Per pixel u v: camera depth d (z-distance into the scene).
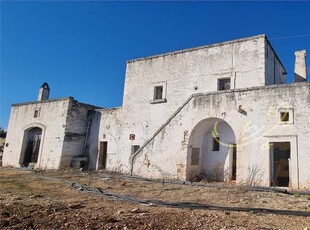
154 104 18.17
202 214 6.36
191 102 14.47
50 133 20.98
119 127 19.39
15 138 23.56
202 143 15.19
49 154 20.52
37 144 22.22
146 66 19.27
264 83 14.39
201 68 16.83
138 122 18.55
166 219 5.68
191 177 14.11
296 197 9.23
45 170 18.55
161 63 18.61
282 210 6.91
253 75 14.86
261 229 5.20
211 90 16.12
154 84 18.53
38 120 22.25
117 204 7.41
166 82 18.03
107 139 19.80
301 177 10.97
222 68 16.03
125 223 5.21
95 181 12.80
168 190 10.48
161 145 14.93
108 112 20.36
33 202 7.14
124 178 13.99
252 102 12.73
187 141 14.09
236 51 15.76
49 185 11.08
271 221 5.93
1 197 7.83
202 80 16.61
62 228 4.81
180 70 17.66
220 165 14.45
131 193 9.61
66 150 19.95
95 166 19.83
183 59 17.72
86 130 21.28
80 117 21.06
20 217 5.36
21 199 7.61
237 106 13.06
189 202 8.09
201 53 17.06
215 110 13.62
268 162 11.75
